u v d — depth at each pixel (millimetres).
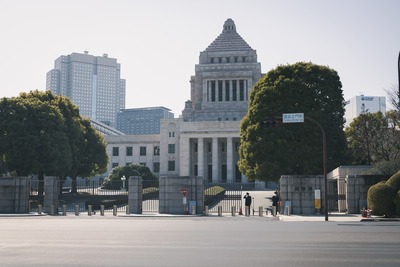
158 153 130875
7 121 67000
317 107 57844
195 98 138375
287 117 36594
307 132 55656
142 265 12867
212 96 135000
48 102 72250
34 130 67375
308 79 59469
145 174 100812
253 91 62062
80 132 77125
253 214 44031
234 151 118562
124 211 51312
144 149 131625
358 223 30016
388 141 66000
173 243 17828
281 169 55188
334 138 57219
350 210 40969
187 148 115438
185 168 114625
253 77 135625
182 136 115875
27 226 26891
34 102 69438
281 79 58750
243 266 12695
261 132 56625
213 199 57625
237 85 134000
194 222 31578
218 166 118375
